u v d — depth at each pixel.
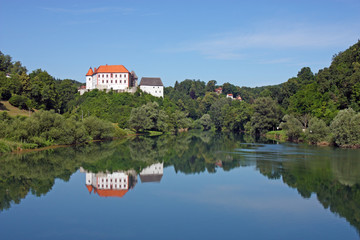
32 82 132.12
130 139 110.56
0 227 28.41
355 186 41.75
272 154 69.25
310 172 49.94
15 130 72.81
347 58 138.12
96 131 98.44
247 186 42.75
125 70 167.75
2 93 117.75
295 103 120.56
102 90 163.50
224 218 30.94
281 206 34.28
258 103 121.25
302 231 27.80
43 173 50.31
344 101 99.56
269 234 27.14
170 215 31.62
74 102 154.38
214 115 189.00
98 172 52.53
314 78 168.12
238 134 143.00
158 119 137.25
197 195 38.59
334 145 82.44
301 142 94.00
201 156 71.00
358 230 27.94
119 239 26.06
